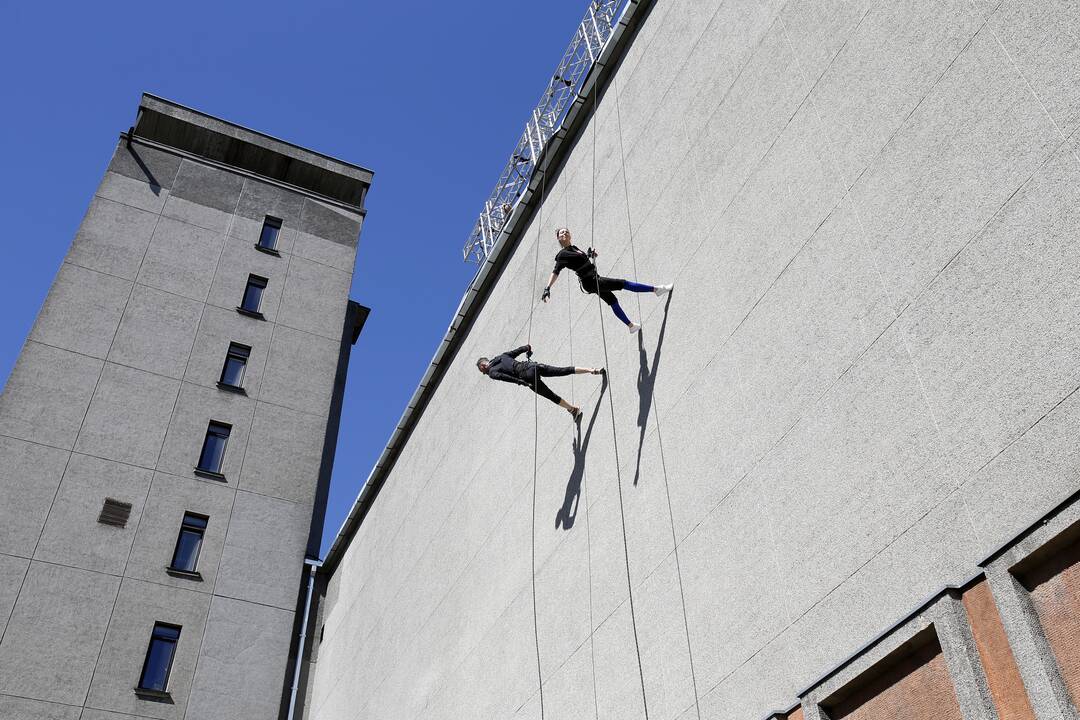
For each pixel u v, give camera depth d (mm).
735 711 9219
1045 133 7672
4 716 19000
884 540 8062
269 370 27016
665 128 14781
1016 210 7742
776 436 9852
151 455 23875
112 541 22141
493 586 16266
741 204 11867
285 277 29297
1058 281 7191
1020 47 8164
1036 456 6965
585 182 17469
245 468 24844
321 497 29891
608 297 13195
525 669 14070
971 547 7238
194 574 22578
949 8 9164
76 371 24281
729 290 11547
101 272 26391
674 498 11414
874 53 10133
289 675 25141
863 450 8602
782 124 11500
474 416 20078
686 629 10422
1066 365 6941
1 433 22406
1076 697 6109
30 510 21688
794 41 11789
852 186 9828
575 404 15055
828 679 8000
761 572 9461
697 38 14625
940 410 7918
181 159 30312
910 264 8719
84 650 20484
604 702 11641
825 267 9859
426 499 21562
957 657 6777
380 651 21078
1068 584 6395
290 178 32344
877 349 8805
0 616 20078
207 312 27219
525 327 18422
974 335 7812
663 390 12406
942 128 8812
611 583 12344
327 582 28000
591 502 13586
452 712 16234
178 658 21359
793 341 10039
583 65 19703
